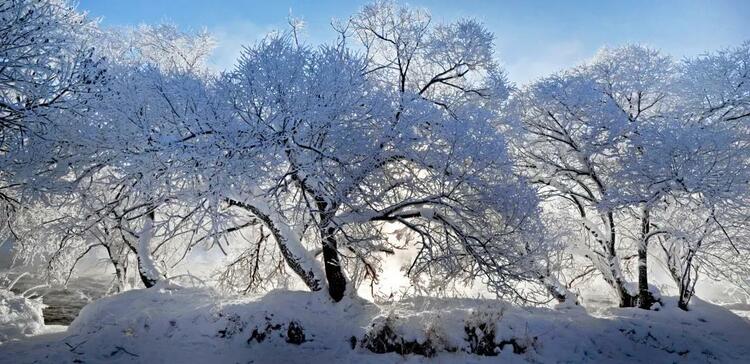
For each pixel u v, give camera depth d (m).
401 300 15.05
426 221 14.92
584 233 19.75
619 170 16.81
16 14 11.73
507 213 13.13
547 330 12.62
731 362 12.68
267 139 11.12
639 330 13.52
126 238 16.89
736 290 22.23
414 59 16.33
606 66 18.50
